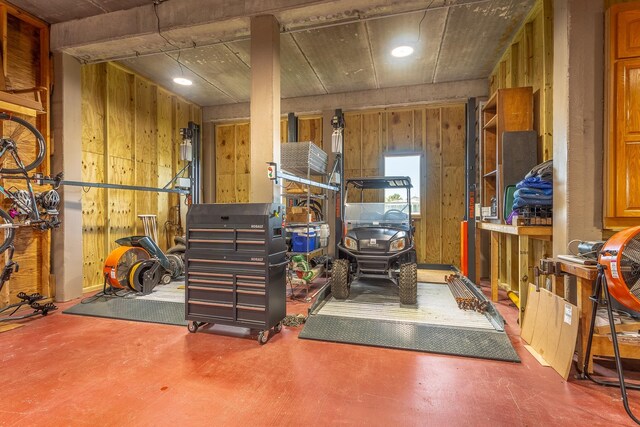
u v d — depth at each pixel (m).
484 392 2.05
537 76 3.83
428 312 3.51
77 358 2.53
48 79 4.08
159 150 6.10
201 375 2.27
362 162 6.66
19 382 2.17
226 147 7.40
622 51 2.54
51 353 2.62
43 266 4.02
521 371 2.32
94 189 4.80
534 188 3.03
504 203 3.66
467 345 2.70
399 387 2.11
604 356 2.30
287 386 2.13
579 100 2.66
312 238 4.87
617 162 2.55
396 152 6.51
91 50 4.14
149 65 5.28
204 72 5.54
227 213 3.03
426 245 6.43
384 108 6.48
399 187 5.37
